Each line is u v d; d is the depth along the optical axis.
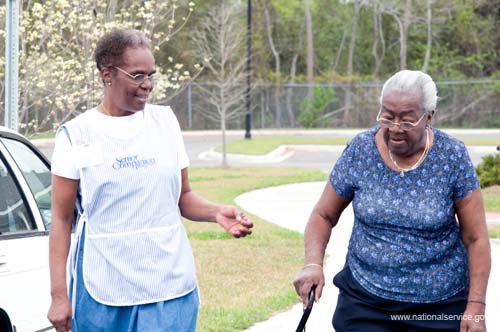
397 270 5.10
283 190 24.48
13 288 5.84
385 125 4.94
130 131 5.11
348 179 5.22
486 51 68.62
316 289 5.30
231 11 48.03
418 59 70.31
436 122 60.19
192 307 5.28
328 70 70.88
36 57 15.62
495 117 59.91
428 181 5.05
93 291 5.07
